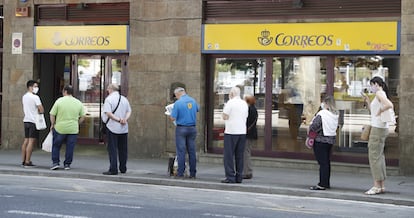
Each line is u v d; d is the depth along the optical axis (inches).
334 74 580.7
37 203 390.0
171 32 628.7
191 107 508.7
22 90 692.7
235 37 605.6
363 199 434.3
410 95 536.7
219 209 386.0
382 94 435.8
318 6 575.2
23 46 690.8
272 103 605.9
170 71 629.9
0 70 722.2
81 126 724.0
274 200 433.4
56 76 725.9
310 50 578.2
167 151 633.6
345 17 565.9
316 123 459.5
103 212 362.0
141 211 368.8
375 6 554.9
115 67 700.7
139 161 619.5
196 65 619.5
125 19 659.4
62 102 545.6
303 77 593.0
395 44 546.0
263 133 609.0
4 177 522.9
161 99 634.2
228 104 484.7
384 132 441.7
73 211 362.9
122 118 525.0
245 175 511.8
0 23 717.3
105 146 713.6
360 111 570.3
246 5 603.2
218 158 609.6
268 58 604.7
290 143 598.5
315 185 479.2
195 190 473.1
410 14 535.8
